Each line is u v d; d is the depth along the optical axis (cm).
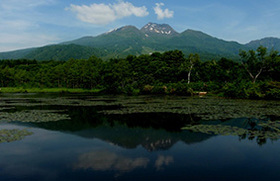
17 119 1900
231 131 1466
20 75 9669
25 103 3316
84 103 3297
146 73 7200
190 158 1016
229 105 2884
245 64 5950
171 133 1438
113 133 1452
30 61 15838
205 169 903
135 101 3588
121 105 2977
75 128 1590
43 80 9125
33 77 9506
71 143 1245
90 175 855
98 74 8156
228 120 1842
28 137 1359
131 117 2025
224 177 838
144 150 1124
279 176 845
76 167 928
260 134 1395
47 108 2683
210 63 7100
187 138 1323
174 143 1233
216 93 4994
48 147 1178
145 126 1648
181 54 7375
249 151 1099
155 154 1066
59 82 9550
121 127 1622
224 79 6769
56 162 980
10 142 1259
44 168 920
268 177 837
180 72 6612
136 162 975
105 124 1725
